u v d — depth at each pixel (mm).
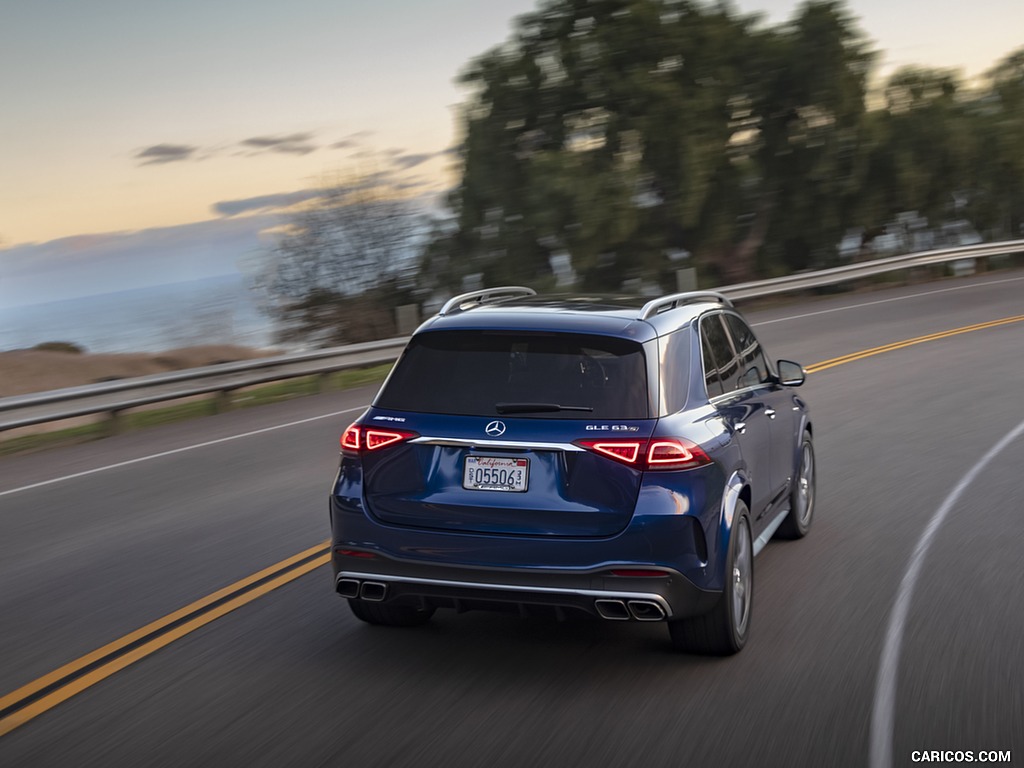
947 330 20594
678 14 29750
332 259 25578
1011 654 5289
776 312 25688
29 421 13578
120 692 5051
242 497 9844
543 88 29219
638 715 4629
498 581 4977
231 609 6375
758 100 30844
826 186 31172
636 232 30312
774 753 4219
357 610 5832
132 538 8430
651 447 4922
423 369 5320
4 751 4395
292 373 17609
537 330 5219
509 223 29125
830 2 30234
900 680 4980
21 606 6660
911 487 9195
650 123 28672
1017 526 7812
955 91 33125
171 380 15516
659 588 4895
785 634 5707
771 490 6684
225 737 4477
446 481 5082
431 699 4863
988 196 35281
